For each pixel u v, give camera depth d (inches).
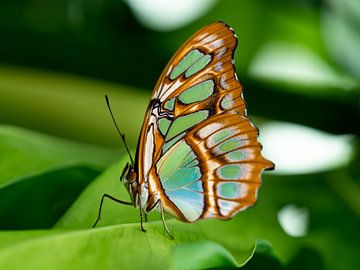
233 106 15.2
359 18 18.0
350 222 16.2
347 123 17.2
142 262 13.5
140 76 17.2
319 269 15.6
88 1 18.4
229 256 13.9
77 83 17.3
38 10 18.1
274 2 19.7
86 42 17.0
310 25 19.6
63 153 16.2
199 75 15.3
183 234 14.7
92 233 13.6
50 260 13.1
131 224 14.1
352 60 18.1
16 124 17.5
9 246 13.1
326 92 17.1
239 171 15.0
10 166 15.5
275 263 14.8
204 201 15.1
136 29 18.6
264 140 18.1
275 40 20.2
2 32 16.8
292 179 16.8
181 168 15.2
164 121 15.4
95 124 17.8
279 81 17.1
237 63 20.4
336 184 16.7
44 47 16.9
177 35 19.3
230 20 20.3
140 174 15.1
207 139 15.2
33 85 17.3
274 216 15.9
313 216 16.3
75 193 15.9
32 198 15.6
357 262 15.7
